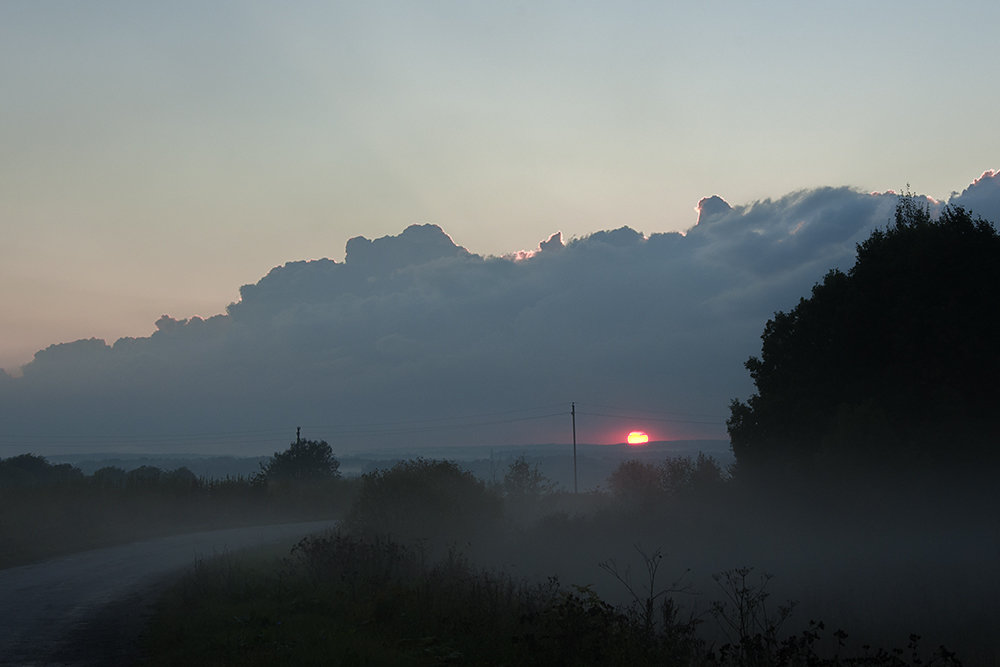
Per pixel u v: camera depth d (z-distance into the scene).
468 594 13.66
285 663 9.57
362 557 17.59
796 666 9.66
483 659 9.95
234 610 13.80
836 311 24.31
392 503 24.52
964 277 21.86
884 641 12.55
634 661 9.52
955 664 9.91
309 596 14.80
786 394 25.62
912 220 25.80
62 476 79.19
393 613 12.69
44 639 12.59
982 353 20.42
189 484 53.25
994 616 13.65
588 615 10.62
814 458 21.89
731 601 15.84
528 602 12.95
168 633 12.41
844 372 23.95
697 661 10.05
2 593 18.12
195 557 26.23
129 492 45.81
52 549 28.89
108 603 16.45
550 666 9.47
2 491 40.47
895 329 22.38
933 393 20.61
